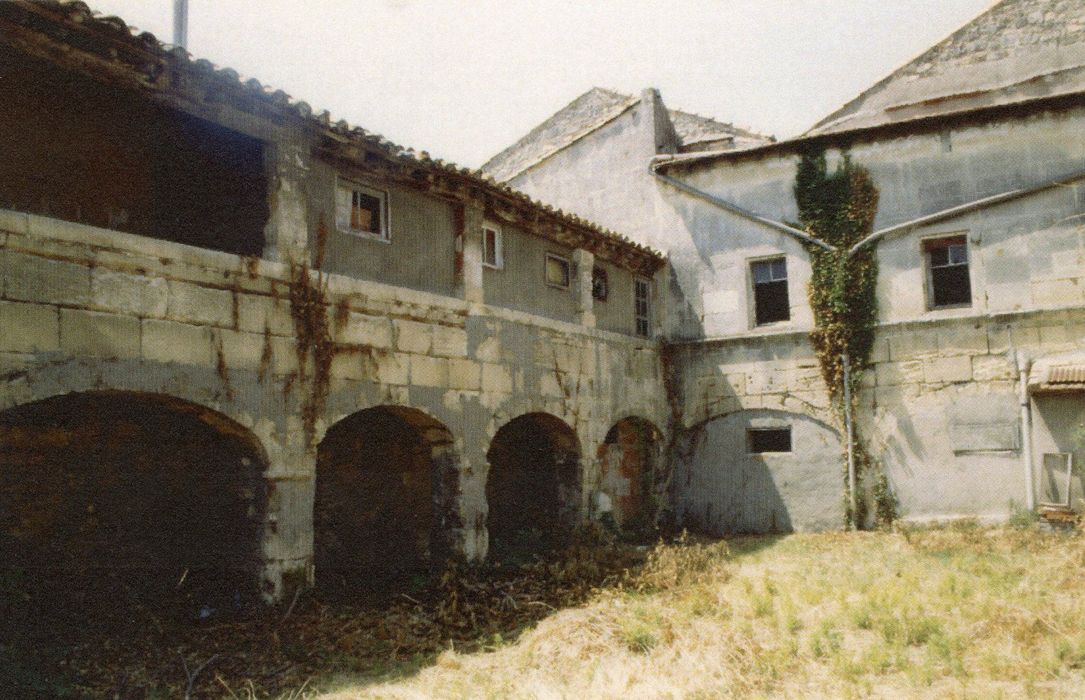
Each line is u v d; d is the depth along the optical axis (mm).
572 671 6270
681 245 15172
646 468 14609
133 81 6652
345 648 6934
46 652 6258
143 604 7633
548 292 12242
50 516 7500
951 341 12812
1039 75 14242
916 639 6672
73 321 6188
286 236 7965
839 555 10914
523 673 6312
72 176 7633
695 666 6074
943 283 13250
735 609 7883
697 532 14266
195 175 8383
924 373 12953
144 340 6648
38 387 5926
